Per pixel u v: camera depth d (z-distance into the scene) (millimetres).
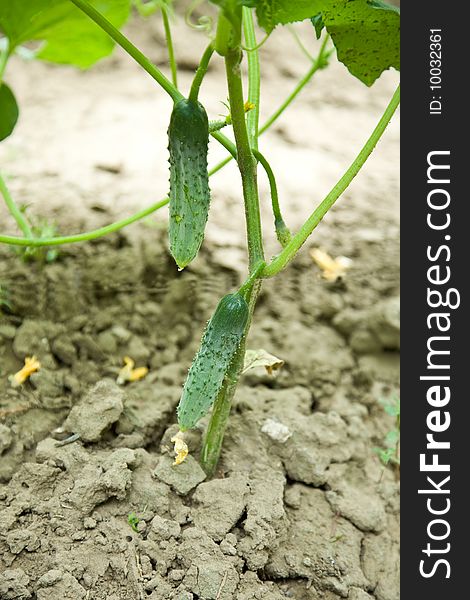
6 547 1096
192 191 1004
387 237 1454
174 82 1244
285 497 1171
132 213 1425
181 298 1347
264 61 1966
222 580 1094
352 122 1819
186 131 997
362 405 1303
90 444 1180
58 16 1254
